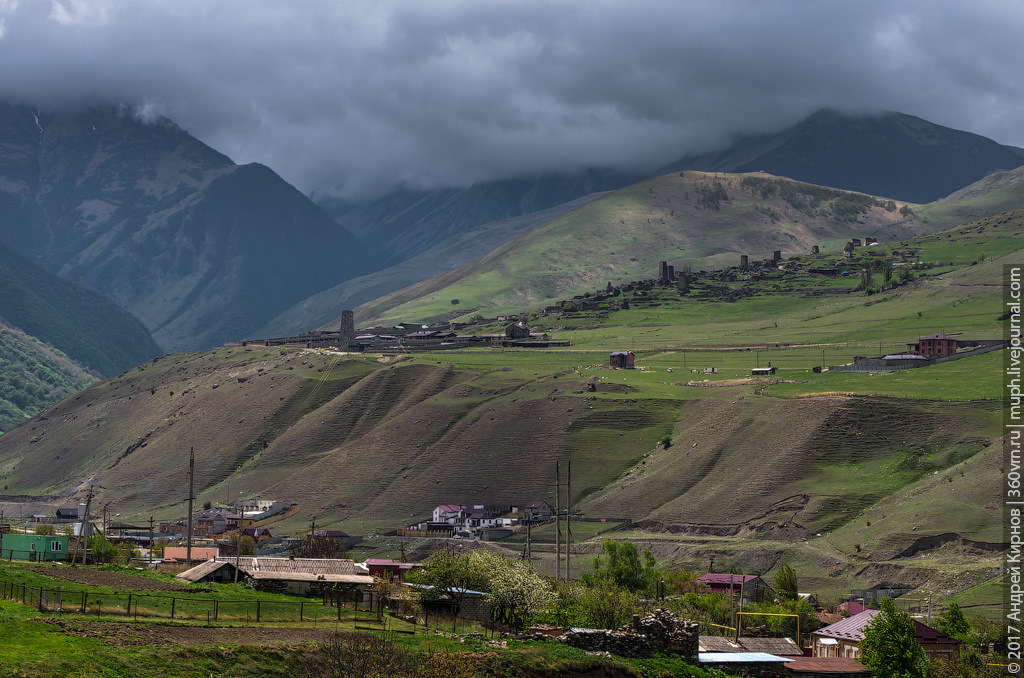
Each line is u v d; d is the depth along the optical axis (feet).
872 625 349.61
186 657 213.87
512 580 328.08
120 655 207.21
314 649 230.27
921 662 335.88
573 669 243.81
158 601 269.85
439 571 339.36
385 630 261.85
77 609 245.45
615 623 334.85
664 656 262.88
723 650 295.07
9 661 191.42
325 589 310.24
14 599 247.09
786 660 281.74
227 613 264.93
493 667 233.96
